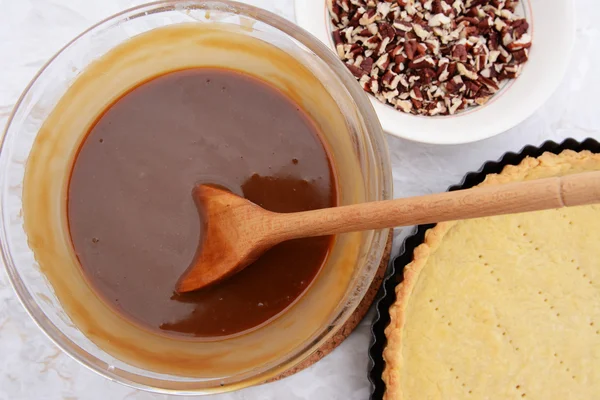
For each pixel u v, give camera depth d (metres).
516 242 0.58
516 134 0.64
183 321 0.51
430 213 0.44
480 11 0.63
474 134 0.59
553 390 0.57
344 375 0.61
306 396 0.61
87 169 0.52
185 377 0.50
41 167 0.52
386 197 0.50
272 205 0.52
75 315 0.52
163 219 0.51
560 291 0.58
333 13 0.63
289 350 0.50
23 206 0.52
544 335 0.58
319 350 0.60
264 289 0.52
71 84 0.53
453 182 0.63
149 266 0.51
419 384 0.57
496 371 0.57
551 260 0.58
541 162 0.59
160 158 0.52
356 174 0.52
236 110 0.53
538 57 0.61
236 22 0.53
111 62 0.53
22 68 0.62
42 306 0.51
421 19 0.63
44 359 0.60
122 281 0.51
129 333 0.51
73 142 0.52
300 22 0.61
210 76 0.53
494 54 0.62
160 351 0.51
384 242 0.50
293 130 0.53
